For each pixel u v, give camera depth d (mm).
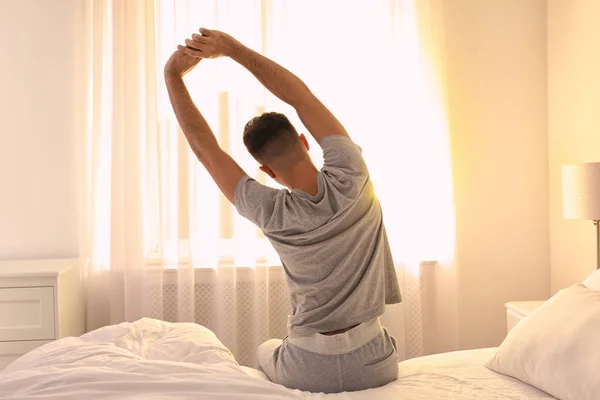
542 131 3453
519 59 3438
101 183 3205
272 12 3240
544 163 3461
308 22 3332
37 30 3318
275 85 1598
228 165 1576
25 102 3326
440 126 3293
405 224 3271
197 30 3232
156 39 3217
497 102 3438
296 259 1540
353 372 1602
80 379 1407
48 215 3336
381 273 1627
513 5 3428
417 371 1835
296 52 3324
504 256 3457
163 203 3213
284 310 3297
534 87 3451
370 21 3322
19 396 1319
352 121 3338
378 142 3295
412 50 3309
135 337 1901
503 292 3455
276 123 1591
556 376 1618
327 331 1589
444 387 1670
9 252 3318
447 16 3412
